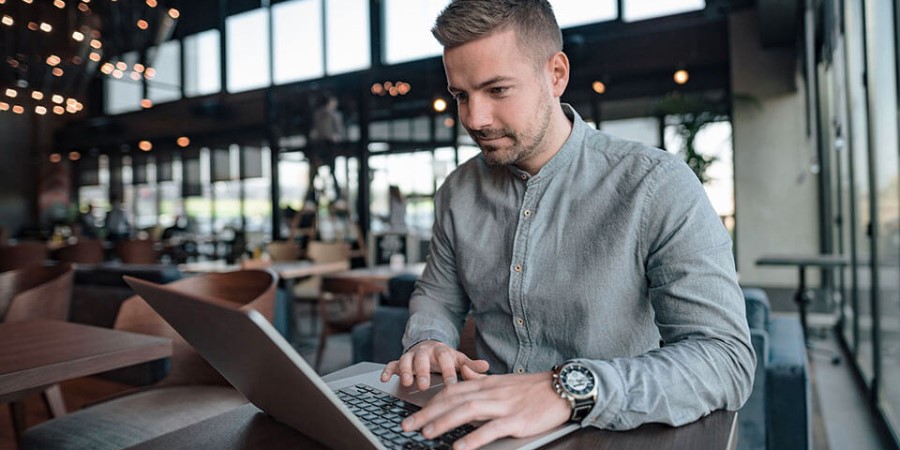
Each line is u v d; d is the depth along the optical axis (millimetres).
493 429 738
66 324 2068
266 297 2283
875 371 3312
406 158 9188
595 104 7727
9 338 1840
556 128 1089
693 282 924
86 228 11930
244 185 11117
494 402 784
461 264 1201
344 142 9375
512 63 945
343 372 1119
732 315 903
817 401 3590
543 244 1091
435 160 8961
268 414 892
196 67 10969
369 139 8922
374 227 9250
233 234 11109
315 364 4363
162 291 760
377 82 8750
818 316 5703
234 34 10297
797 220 6746
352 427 660
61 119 13922
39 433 1736
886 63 2939
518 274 1105
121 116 12320
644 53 7301
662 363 849
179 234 11688
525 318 1111
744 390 882
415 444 739
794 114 6727
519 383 834
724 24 6973
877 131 3293
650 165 1027
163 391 2076
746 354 892
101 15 5859
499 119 976
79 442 1672
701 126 6887
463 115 1001
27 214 13859
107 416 1827
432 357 1029
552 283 1073
